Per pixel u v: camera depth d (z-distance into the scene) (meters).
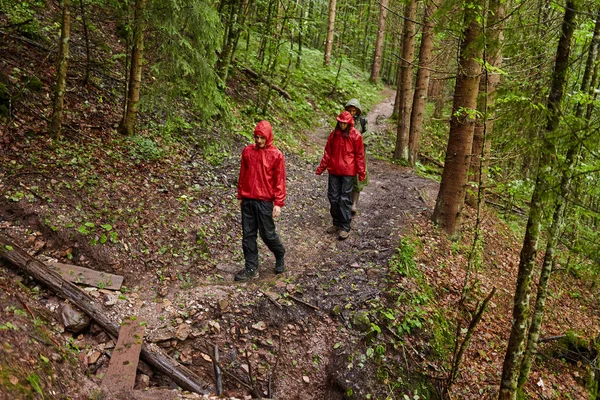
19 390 2.73
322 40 30.41
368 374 4.55
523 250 3.63
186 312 4.59
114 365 3.78
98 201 5.53
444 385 4.79
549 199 3.31
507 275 7.70
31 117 6.22
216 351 4.35
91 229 5.11
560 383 5.89
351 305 5.07
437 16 4.25
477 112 4.63
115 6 7.00
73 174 5.69
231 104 11.12
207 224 6.18
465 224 8.37
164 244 5.50
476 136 8.98
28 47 7.39
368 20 27.81
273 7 12.75
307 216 7.51
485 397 4.94
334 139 6.65
